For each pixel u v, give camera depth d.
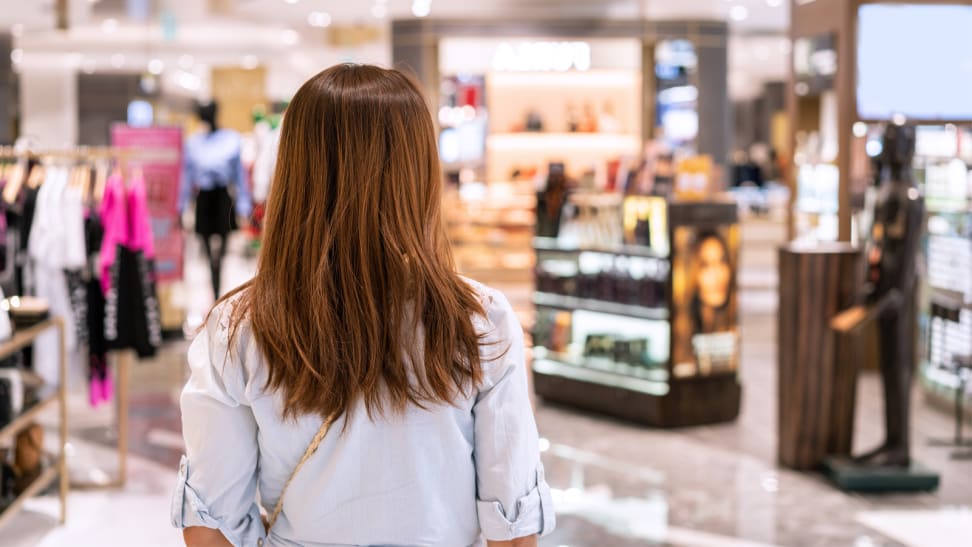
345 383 1.40
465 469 1.45
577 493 5.50
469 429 1.46
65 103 16.83
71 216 5.25
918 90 5.93
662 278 6.88
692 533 4.86
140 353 5.46
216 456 1.42
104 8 12.67
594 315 7.43
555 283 7.68
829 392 5.79
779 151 24.16
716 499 5.38
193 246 20.06
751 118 26.42
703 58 13.45
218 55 17.25
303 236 1.41
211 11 13.07
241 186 9.77
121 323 5.42
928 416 7.31
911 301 5.48
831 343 5.77
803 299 5.75
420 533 1.44
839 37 6.36
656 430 6.89
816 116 19.75
